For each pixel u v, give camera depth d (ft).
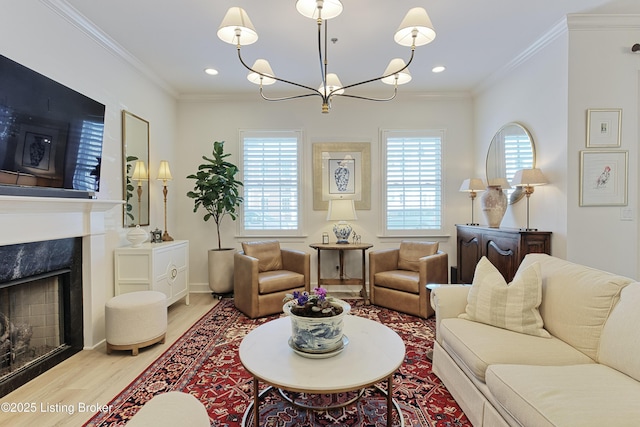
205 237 14.92
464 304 7.20
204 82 13.28
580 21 8.90
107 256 9.91
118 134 10.48
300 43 10.10
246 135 14.87
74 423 5.66
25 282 7.15
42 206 7.19
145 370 7.58
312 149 14.89
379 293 12.35
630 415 3.56
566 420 3.54
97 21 8.80
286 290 11.87
